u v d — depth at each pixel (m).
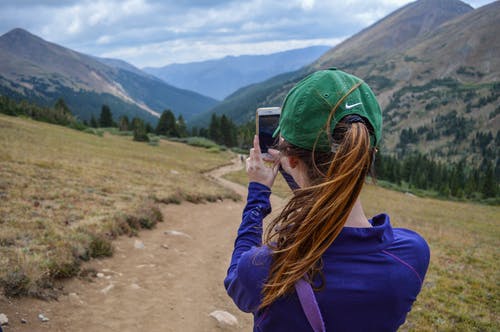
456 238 20.81
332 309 1.06
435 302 8.29
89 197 13.62
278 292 1.03
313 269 1.06
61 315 5.31
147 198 15.93
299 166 1.23
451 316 7.65
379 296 1.06
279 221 1.17
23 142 36.22
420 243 1.20
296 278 1.02
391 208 42.44
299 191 1.10
